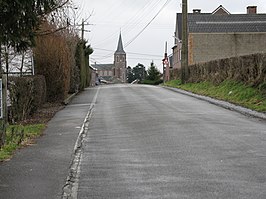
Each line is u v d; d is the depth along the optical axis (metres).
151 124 14.45
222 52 59.97
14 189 7.14
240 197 6.51
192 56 59.34
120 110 19.62
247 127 13.46
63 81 24.55
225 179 7.51
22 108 16.09
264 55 21.16
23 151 10.34
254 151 9.77
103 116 17.67
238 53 60.12
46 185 7.39
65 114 18.86
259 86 21.22
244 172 7.95
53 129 14.20
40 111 20.11
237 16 62.81
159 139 11.64
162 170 8.27
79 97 29.52
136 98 25.92
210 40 59.84
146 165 8.73
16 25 9.23
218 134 12.13
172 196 6.65
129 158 9.45
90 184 7.46
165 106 20.41
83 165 8.89
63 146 11.05
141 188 7.13
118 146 10.95
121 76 135.62
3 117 11.25
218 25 61.06
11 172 8.25
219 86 27.25
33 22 9.45
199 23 61.19
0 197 6.70
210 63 31.22
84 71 43.75
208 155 9.45
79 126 14.85
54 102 24.50
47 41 24.12
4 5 8.41
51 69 24.39
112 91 35.22
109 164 8.95
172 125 13.98
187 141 11.18
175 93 30.22
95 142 11.63
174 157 9.37
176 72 46.91
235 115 16.70
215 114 17.02
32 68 24.31
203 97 25.14
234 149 10.02
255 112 17.20
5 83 11.92
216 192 6.79
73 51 31.73
